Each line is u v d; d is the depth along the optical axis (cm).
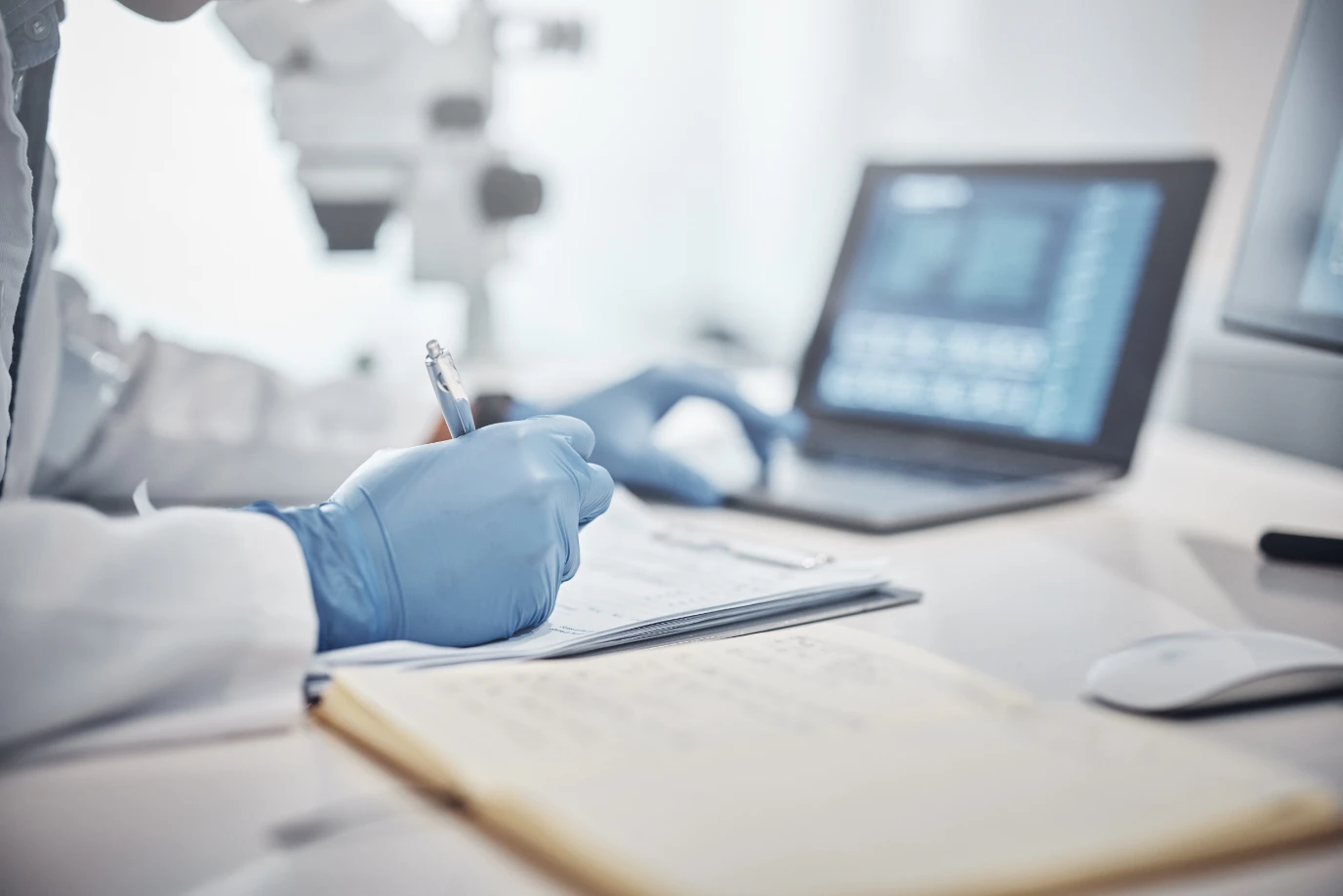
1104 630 56
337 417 86
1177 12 126
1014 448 99
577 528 55
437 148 127
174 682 40
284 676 43
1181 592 64
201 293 175
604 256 213
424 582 49
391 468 51
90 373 81
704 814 31
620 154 211
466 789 33
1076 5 139
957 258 108
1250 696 43
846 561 65
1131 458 92
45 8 64
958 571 69
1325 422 98
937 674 44
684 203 212
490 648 48
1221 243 120
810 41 187
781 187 196
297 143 119
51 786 36
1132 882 29
